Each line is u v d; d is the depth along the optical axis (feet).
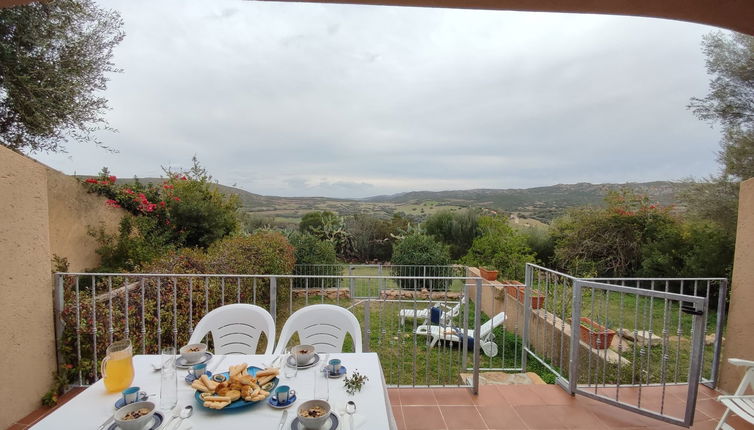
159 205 23.59
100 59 17.34
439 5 7.62
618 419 9.45
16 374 8.77
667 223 29.99
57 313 10.03
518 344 18.31
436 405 10.03
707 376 12.93
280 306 24.48
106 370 5.31
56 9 15.62
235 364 6.33
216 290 15.61
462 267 29.58
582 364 14.23
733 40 24.41
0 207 8.37
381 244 44.88
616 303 25.27
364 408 4.97
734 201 24.03
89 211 20.70
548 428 9.00
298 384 5.64
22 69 15.15
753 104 24.09
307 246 31.60
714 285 23.70
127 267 19.65
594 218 32.48
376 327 20.74
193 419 4.66
